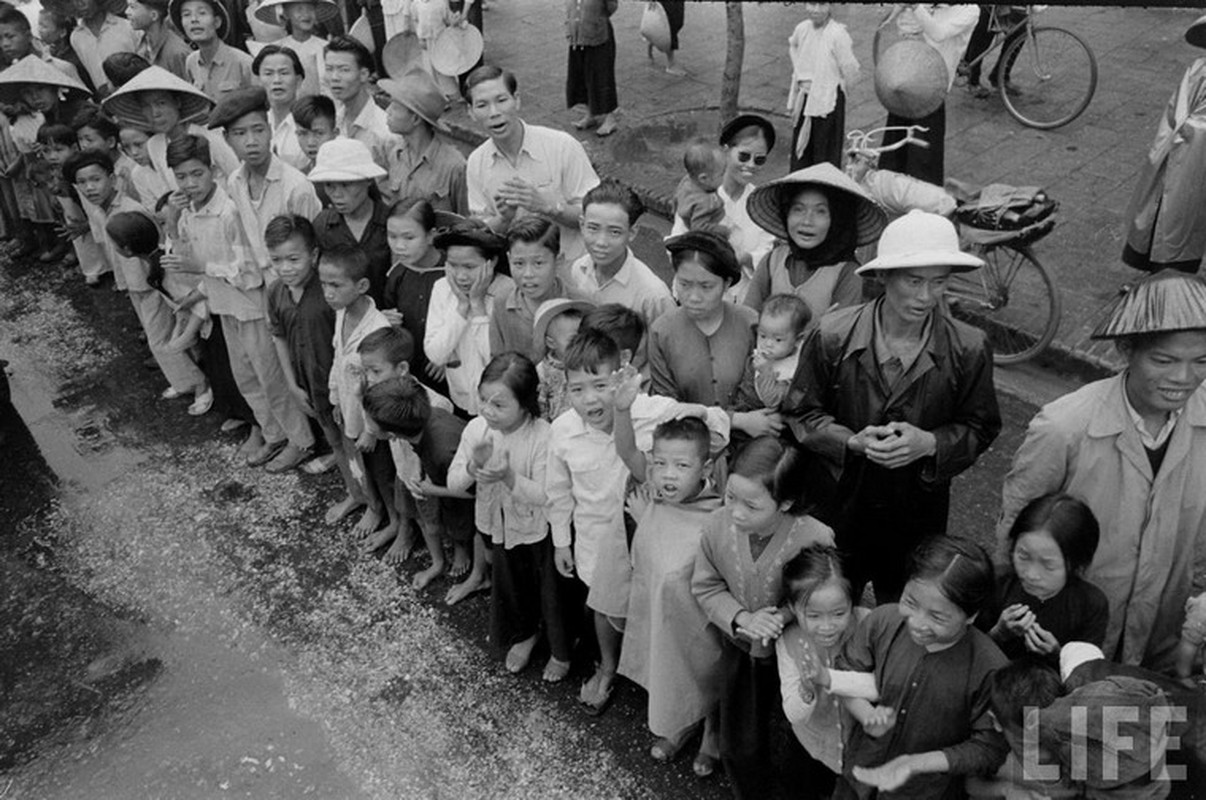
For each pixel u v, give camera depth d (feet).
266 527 17.37
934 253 9.75
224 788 12.94
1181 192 17.62
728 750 11.35
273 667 14.69
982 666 9.03
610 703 13.51
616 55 33.60
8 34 23.95
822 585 9.37
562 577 13.15
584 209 13.51
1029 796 8.34
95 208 21.72
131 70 22.03
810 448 11.19
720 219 15.24
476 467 12.40
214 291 17.42
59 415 20.92
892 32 25.50
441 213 16.24
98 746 13.76
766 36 34.47
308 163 19.83
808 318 11.82
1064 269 20.65
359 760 13.12
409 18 29.22
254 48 25.23
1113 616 10.00
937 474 10.76
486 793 12.50
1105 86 27.86
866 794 10.02
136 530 17.63
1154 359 8.52
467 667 14.32
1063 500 8.98
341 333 15.17
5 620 16.07
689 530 11.13
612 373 11.22
